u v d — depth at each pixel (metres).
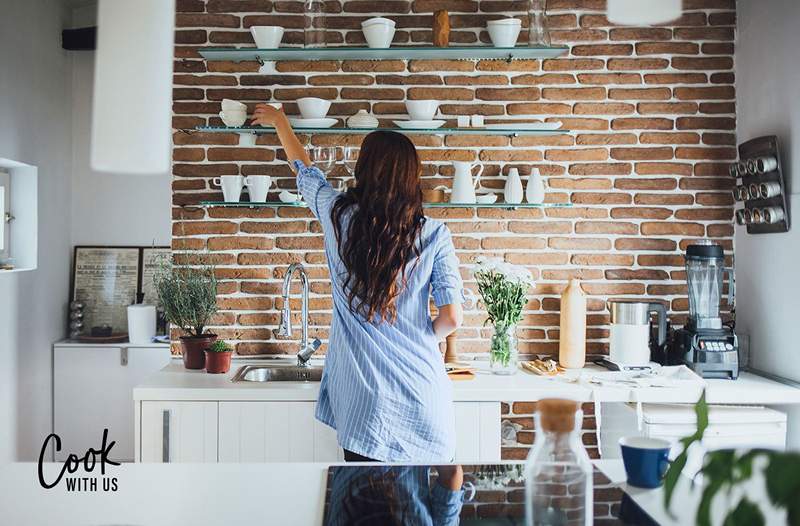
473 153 3.64
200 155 3.63
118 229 5.20
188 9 3.61
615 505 1.36
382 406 2.29
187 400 3.06
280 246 3.64
